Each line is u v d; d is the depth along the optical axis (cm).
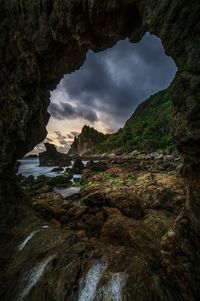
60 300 662
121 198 1420
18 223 1073
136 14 733
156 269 719
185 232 634
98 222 1173
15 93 1034
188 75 528
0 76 993
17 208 1138
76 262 756
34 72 1051
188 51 523
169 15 535
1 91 998
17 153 1227
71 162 7375
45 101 1344
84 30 809
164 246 704
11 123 1038
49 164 6856
